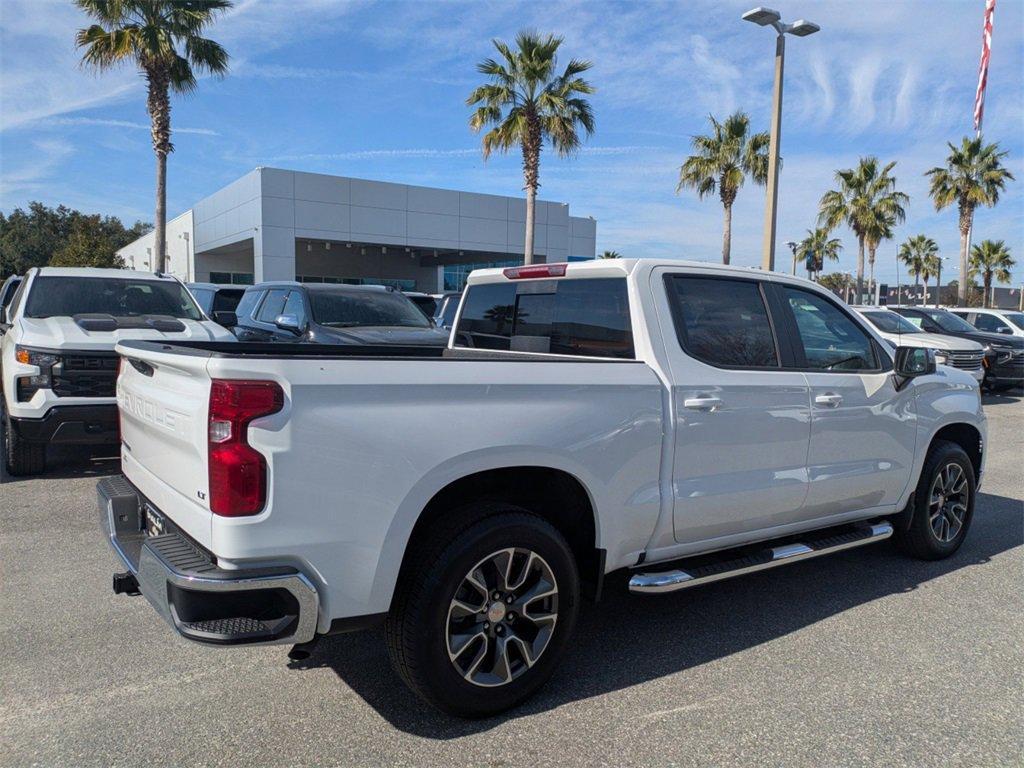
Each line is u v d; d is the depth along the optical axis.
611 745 2.94
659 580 3.58
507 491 3.42
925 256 64.44
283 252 31.12
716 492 3.74
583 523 3.46
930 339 13.95
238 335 10.84
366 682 3.40
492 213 36.16
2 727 3.00
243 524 2.55
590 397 3.30
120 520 3.43
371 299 10.46
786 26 14.06
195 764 2.77
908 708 3.25
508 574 3.09
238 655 3.66
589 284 3.98
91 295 8.18
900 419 4.70
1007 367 14.99
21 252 80.81
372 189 32.84
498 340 4.67
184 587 2.53
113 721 3.06
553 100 22.20
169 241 48.47
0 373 8.31
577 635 3.98
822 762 2.85
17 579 4.56
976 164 35.81
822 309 4.46
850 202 37.38
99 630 3.89
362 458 2.72
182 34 20.92
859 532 4.58
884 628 4.10
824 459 4.27
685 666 3.62
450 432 2.90
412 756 2.84
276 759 2.81
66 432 6.69
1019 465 8.84
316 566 2.67
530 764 2.80
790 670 3.59
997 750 2.95
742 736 3.02
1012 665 3.67
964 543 5.71
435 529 2.99
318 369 2.66
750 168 27.19
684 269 3.87
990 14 14.84
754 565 3.92
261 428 2.55
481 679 3.05
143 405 3.27
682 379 3.64
